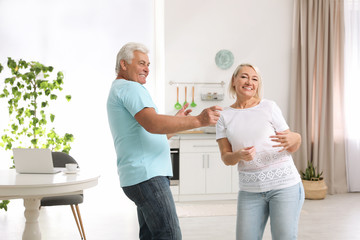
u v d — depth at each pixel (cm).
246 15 635
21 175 317
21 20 613
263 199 245
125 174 227
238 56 635
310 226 446
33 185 278
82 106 626
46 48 619
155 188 224
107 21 633
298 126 632
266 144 241
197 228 442
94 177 310
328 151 629
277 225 239
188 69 625
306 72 626
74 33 625
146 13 644
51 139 463
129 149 226
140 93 223
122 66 238
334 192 635
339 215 495
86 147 627
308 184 584
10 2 611
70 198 376
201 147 574
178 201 572
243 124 245
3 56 608
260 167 242
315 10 616
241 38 635
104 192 629
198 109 629
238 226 248
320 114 625
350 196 610
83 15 627
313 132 630
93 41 629
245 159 230
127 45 238
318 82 621
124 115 227
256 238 248
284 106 646
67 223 461
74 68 625
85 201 583
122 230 437
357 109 640
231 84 259
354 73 639
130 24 639
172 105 623
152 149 228
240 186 250
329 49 624
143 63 238
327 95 630
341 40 626
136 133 227
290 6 643
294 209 240
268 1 638
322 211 514
